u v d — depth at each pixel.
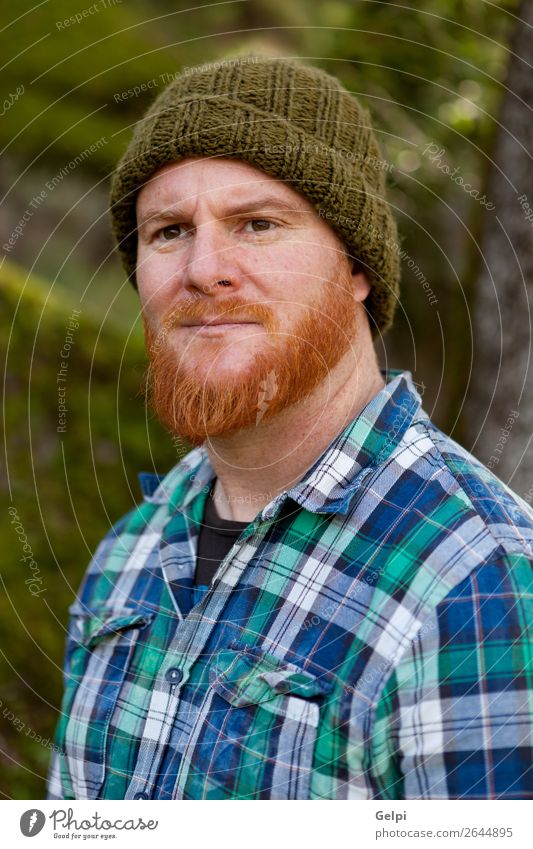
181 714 1.30
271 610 1.27
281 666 1.22
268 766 1.18
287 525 1.31
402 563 1.20
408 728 1.13
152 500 1.66
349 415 1.38
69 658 1.63
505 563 1.16
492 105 2.72
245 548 1.32
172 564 1.46
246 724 1.22
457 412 2.46
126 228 1.55
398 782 1.15
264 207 1.31
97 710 1.43
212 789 1.22
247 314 1.29
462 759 1.11
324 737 1.16
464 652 1.12
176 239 1.38
